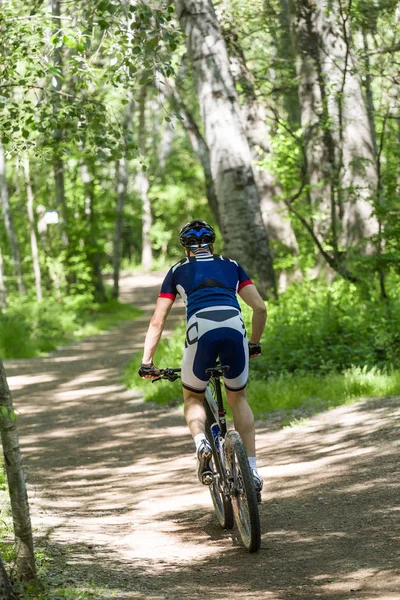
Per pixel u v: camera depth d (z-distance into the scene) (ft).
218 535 20.51
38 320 100.17
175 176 209.97
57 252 126.31
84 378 66.49
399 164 52.08
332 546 18.24
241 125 57.21
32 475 31.96
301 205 65.98
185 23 56.13
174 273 19.53
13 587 14.85
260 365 45.78
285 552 18.26
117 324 124.98
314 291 59.62
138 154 28.43
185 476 29.40
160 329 19.43
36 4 27.27
